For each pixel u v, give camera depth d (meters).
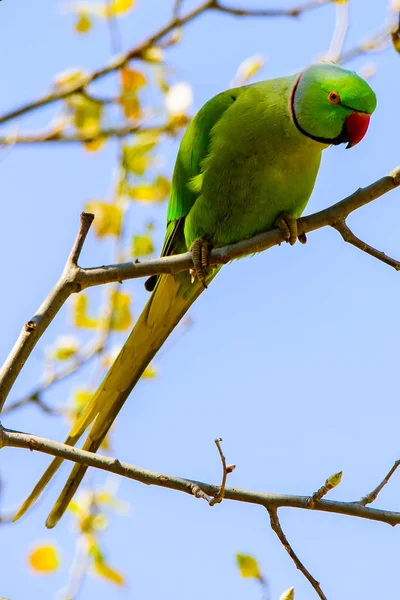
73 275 8.04
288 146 9.72
